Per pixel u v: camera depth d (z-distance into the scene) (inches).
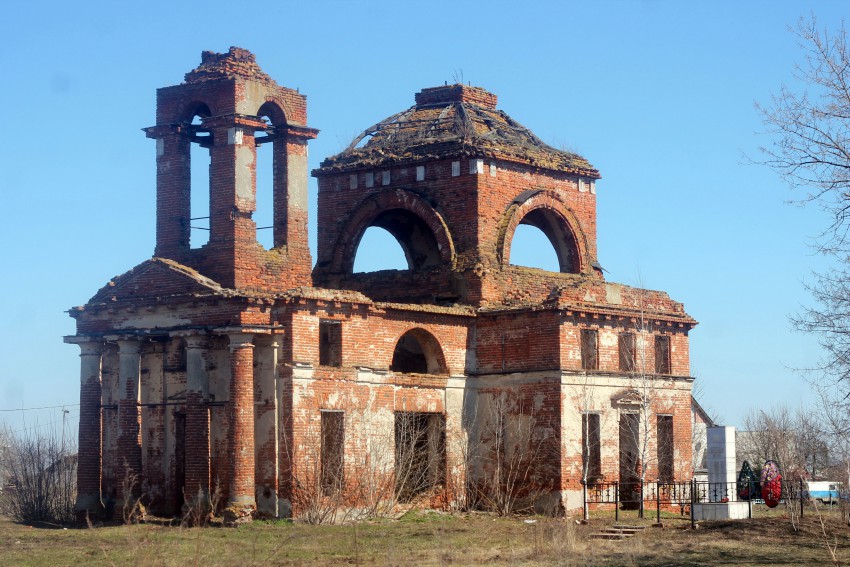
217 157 1736.0
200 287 1684.3
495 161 1991.9
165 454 1731.1
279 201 1782.7
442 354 1870.1
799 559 1341.0
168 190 1784.0
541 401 1849.2
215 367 1684.3
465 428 1888.5
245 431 1632.6
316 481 1656.0
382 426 1768.0
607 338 1926.7
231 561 1259.8
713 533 1550.2
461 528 1627.7
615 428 1916.8
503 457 1881.2
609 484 1788.9
